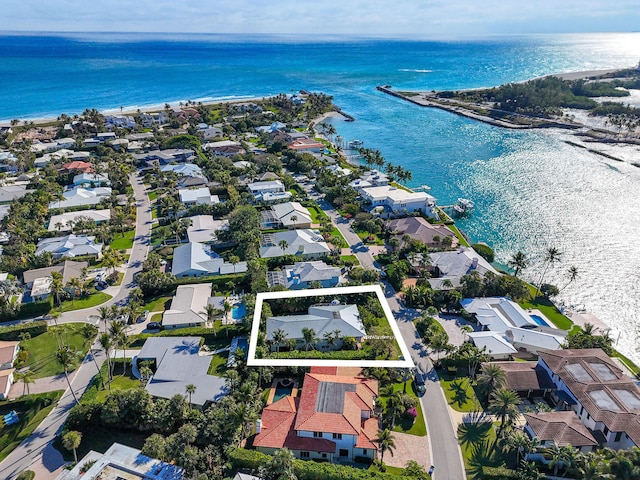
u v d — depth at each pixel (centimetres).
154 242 14350
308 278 11588
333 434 7125
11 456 7244
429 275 11969
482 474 6800
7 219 14838
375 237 14625
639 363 9575
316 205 17012
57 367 9200
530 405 8175
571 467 6519
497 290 11481
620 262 13375
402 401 8000
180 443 6844
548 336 9544
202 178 18988
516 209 17125
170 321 10250
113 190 18288
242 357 8888
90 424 7706
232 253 13525
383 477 6462
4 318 10644
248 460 6719
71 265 12444
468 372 8969
